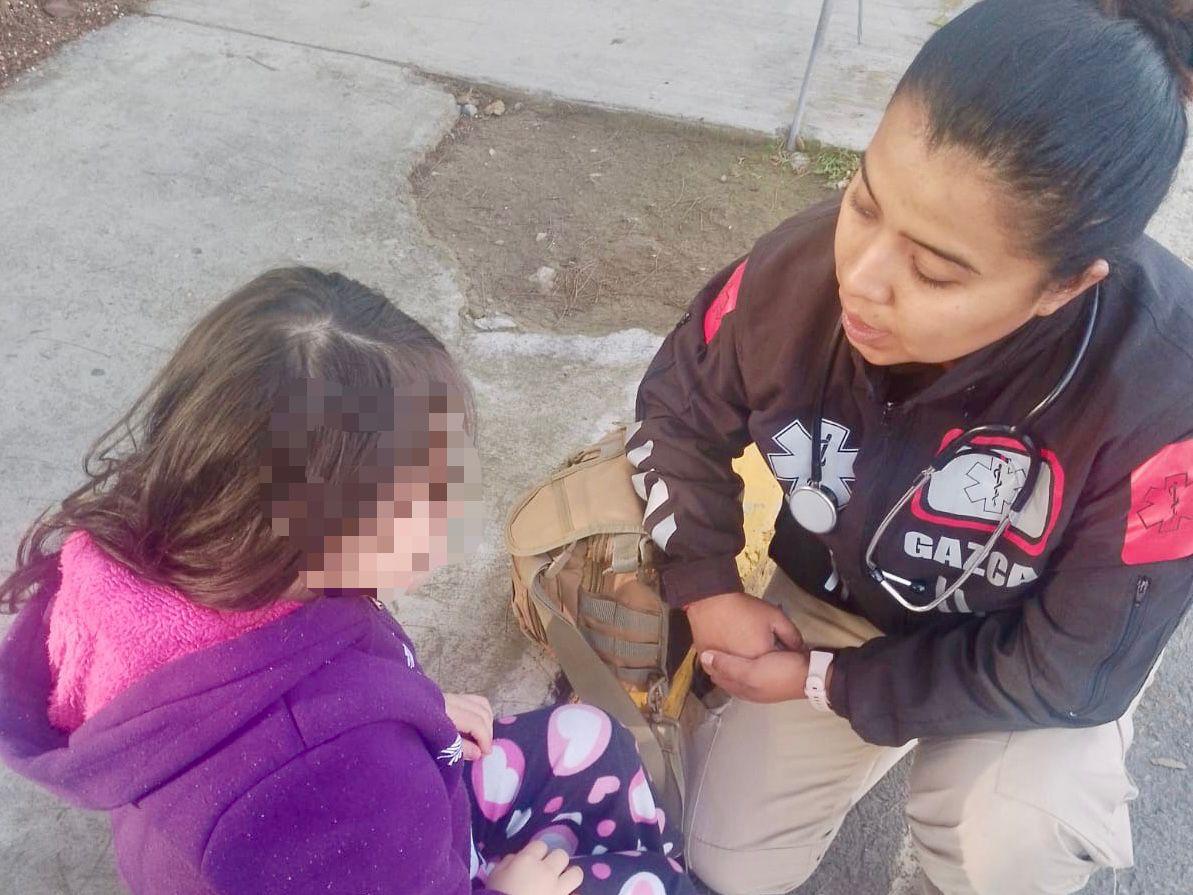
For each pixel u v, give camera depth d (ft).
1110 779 4.01
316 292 2.60
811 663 4.37
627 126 9.55
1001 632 3.97
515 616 5.88
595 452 5.24
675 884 4.07
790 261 3.85
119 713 2.45
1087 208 2.61
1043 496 3.51
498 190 8.75
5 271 7.63
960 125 2.58
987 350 3.26
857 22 11.18
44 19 9.91
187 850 2.43
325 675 2.59
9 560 5.98
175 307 7.50
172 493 2.44
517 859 3.73
